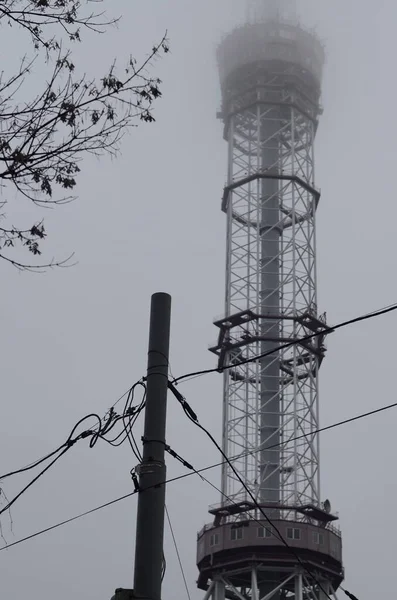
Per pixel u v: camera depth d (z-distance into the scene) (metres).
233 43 123.69
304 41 123.38
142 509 19.61
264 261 109.62
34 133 17.12
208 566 98.12
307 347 104.50
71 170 17.34
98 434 23.53
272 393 103.25
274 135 114.88
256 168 113.69
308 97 120.69
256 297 106.00
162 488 19.86
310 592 98.19
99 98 17.61
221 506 98.38
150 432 20.28
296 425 100.12
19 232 17.72
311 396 103.19
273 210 112.81
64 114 17.23
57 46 17.45
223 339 106.19
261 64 121.00
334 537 98.00
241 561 95.56
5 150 16.97
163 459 20.16
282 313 105.81
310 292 107.56
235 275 109.06
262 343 105.75
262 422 102.56
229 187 113.75
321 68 123.94
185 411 22.16
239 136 119.56
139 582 18.97
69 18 17.39
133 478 20.30
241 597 95.44
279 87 120.25
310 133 118.19
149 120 18.03
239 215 113.62
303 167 115.69
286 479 99.75
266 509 97.88
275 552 95.62
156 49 18.23
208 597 98.31
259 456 98.94
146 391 20.70
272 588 98.50
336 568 97.12
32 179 17.16
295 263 108.38
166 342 21.02
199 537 100.94
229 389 103.62
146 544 19.30
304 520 98.06
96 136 17.50
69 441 23.75
